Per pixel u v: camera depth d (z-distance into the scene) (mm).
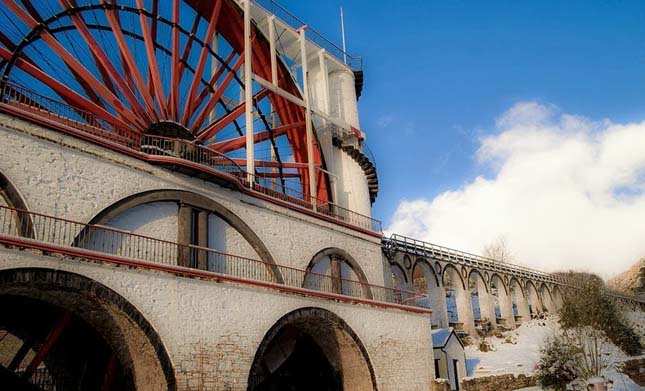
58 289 12984
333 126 30625
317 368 23078
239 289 16812
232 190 19375
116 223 16094
